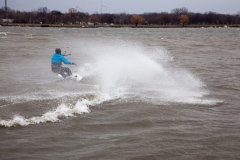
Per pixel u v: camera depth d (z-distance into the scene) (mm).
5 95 12867
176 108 12078
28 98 12258
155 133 9445
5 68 21547
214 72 22047
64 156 7859
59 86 14766
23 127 9633
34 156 7828
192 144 8727
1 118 10133
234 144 8797
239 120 10953
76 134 9258
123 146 8484
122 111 11383
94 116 10781
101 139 8938
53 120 10273
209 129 9922
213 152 8273
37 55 30688
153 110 11633
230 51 40562
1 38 55844
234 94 14969
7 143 8477
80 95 12852
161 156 7984
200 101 13312
